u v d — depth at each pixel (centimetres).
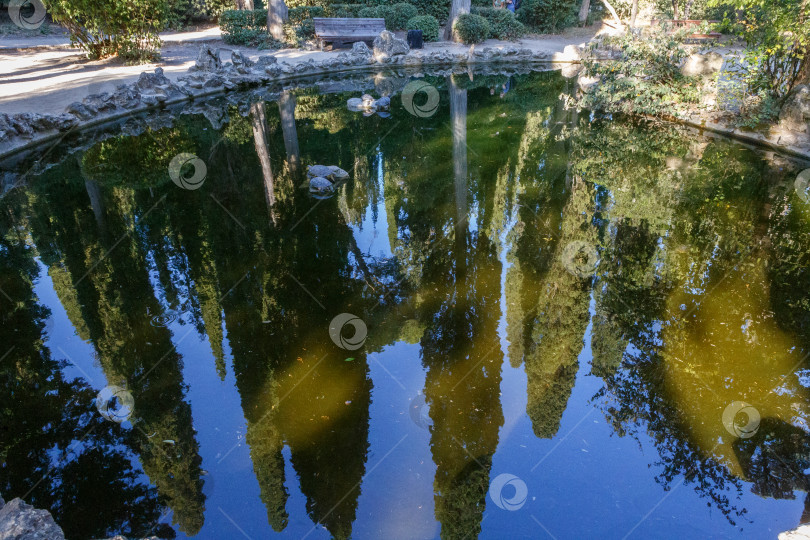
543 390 381
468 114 1202
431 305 488
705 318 465
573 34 2183
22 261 568
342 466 319
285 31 1820
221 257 573
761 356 414
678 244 599
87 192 741
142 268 552
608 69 1195
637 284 520
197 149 925
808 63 878
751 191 747
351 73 1606
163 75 1188
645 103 1132
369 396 376
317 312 476
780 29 870
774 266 548
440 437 340
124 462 326
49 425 356
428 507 293
